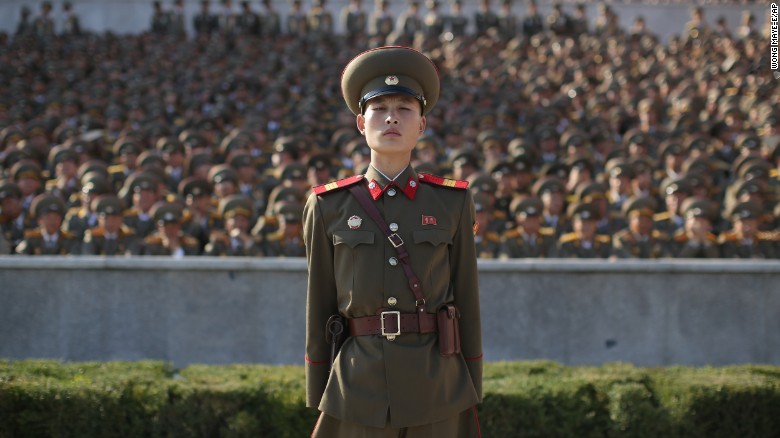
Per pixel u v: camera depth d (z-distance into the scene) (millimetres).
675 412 8281
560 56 34781
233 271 12414
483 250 15930
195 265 12336
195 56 35094
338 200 5656
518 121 26625
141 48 36969
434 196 5668
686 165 20297
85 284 12289
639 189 19188
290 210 15781
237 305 12391
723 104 25844
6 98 29453
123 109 27578
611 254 15922
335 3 41719
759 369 9359
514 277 12578
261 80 31094
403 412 5293
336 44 37531
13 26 40719
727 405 8406
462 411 5578
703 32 38062
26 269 12219
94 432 7910
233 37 38875
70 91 30078
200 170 19672
